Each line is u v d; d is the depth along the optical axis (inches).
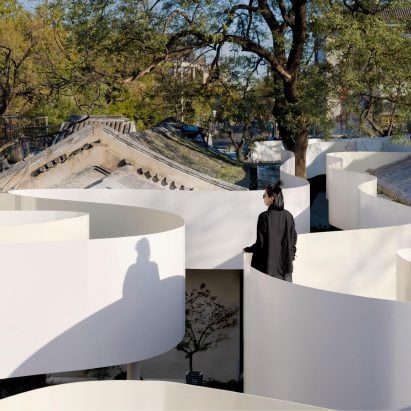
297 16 1262.3
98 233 655.8
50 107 1515.7
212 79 1362.0
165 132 1232.8
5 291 430.0
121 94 1277.1
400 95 1282.0
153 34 1147.9
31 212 551.8
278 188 412.5
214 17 1179.9
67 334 444.5
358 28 1211.2
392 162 1312.7
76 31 1181.1
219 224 724.7
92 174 1011.9
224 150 1611.7
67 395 237.8
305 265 474.9
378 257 495.2
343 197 949.8
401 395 320.5
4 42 1571.1
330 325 332.8
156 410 237.8
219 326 802.8
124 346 466.0
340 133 1768.0
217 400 232.4
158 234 483.2
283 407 225.9
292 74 1290.6
